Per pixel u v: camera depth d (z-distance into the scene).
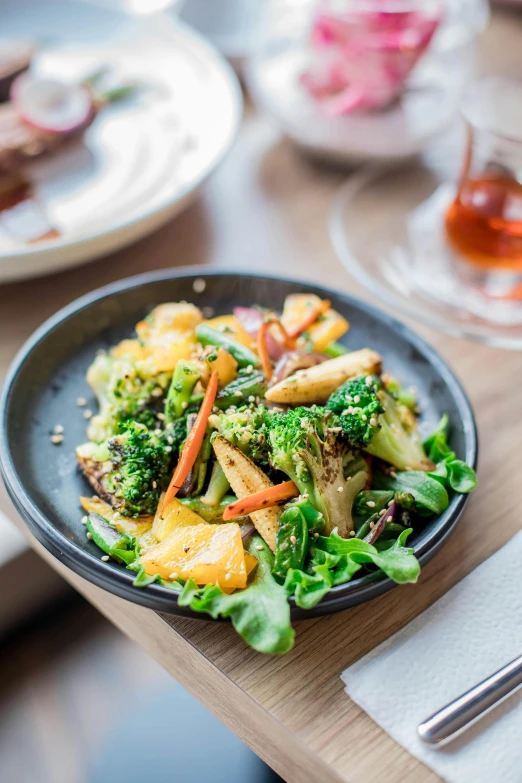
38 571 0.60
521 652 0.44
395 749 0.41
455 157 0.75
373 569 0.43
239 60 0.79
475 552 0.48
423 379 0.53
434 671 0.43
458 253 0.63
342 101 0.69
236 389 0.48
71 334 0.54
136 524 0.46
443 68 0.75
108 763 0.54
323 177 0.72
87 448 0.49
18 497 0.44
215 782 0.54
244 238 0.66
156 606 0.42
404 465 0.48
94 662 0.58
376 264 0.65
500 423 0.55
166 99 0.72
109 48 0.76
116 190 0.65
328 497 0.45
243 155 0.73
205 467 0.47
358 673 0.43
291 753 0.43
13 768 0.54
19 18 0.78
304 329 0.53
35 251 0.57
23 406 0.50
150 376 0.50
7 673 0.58
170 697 0.57
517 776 0.41
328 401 0.48
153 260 0.64
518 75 0.80
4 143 0.64
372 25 0.66
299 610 0.42
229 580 0.42
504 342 0.60
